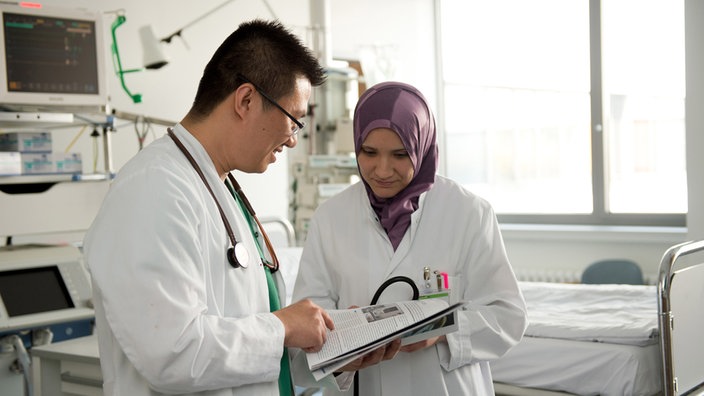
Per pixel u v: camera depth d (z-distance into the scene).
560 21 4.75
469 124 5.28
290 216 3.60
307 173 3.49
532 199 5.00
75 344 1.93
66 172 2.30
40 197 2.21
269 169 3.79
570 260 4.51
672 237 4.04
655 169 4.44
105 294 0.95
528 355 2.37
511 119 5.05
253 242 1.14
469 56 5.22
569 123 4.78
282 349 1.02
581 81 4.69
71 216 2.28
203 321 0.97
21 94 2.16
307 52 1.14
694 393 2.28
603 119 4.54
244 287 1.09
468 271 1.47
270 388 1.10
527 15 4.91
